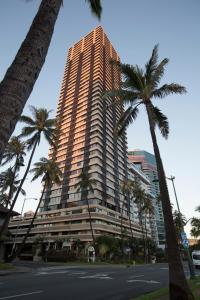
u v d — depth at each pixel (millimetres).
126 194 105312
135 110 19172
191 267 21000
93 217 82000
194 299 10148
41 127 38312
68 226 84750
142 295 11336
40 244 82062
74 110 114875
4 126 3658
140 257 82250
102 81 116750
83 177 67938
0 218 39781
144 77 18094
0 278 18078
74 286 14383
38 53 4449
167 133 18375
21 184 34031
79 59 134625
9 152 44188
